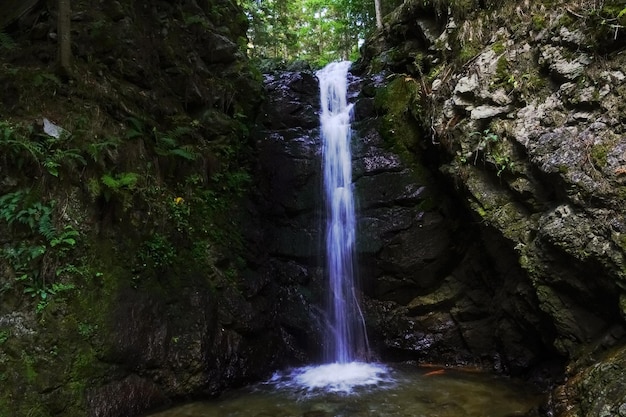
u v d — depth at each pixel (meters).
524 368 6.82
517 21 6.85
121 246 5.99
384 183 8.48
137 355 5.72
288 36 17.69
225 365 6.66
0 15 6.82
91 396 5.21
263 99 9.93
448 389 6.41
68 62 6.20
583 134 5.32
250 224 8.33
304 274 8.45
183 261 6.75
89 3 7.10
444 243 7.88
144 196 6.40
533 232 5.86
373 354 8.04
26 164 5.29
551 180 5.54
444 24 9.01
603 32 5.43
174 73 8.03
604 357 4.93
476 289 7.71
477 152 6.55
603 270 4.86
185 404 6.04
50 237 5.17
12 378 4.70
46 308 5.09
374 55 11.59
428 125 7.80
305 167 9.04
